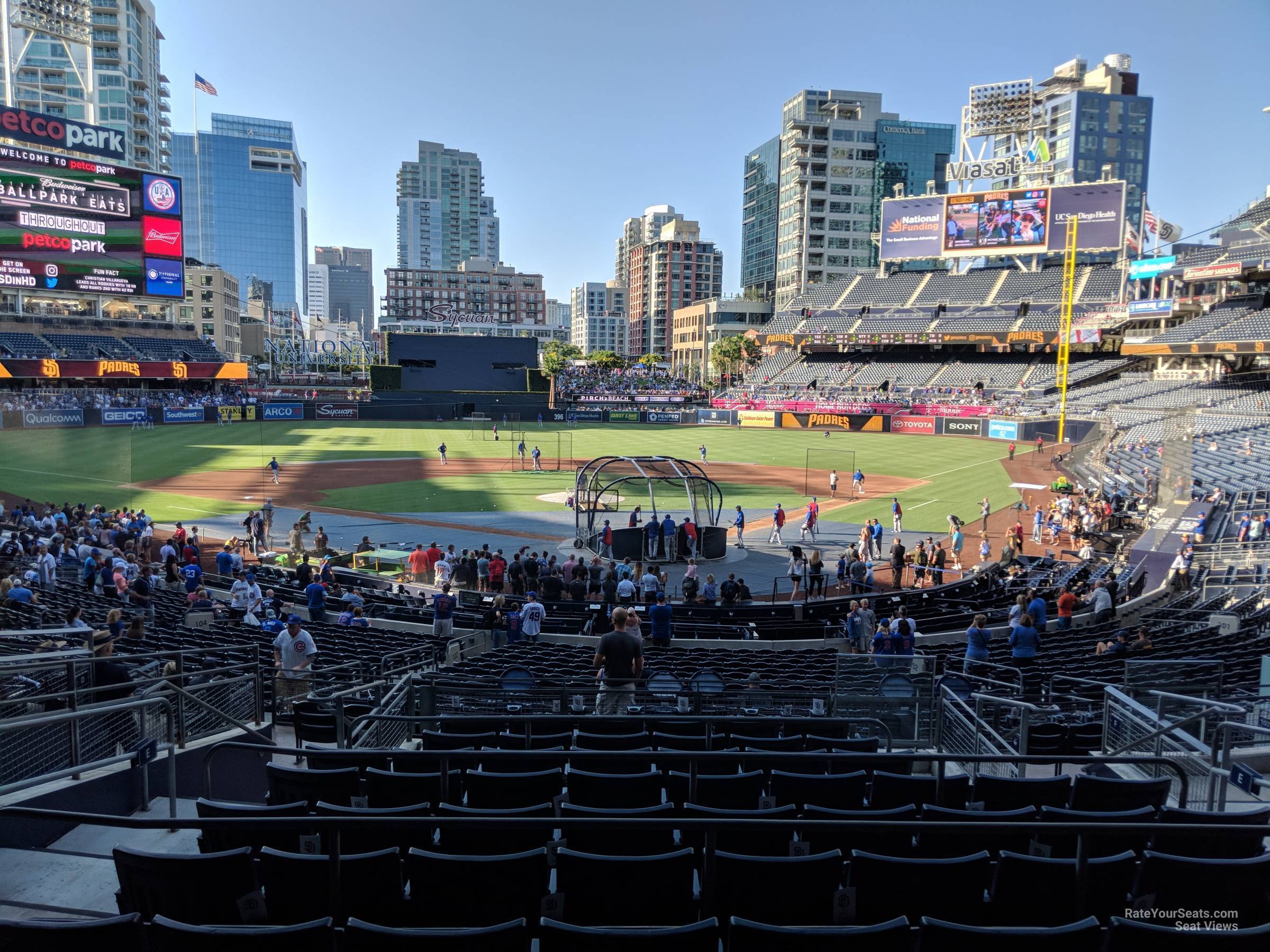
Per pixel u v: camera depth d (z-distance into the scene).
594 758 7.02
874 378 102.88
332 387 106.94
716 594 27.59
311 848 6.62
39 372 75.88
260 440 71.19
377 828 5.23
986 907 5.75
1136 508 40.72
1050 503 46.72
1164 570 30.72
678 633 22.52
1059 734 11.84
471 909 5.64
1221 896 5.57
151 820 5.32
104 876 6.96
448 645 18.94
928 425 85.50
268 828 5.27
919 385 97.94
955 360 102.38
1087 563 32.66
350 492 49.72
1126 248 94.94
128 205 74.81
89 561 24.58
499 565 28.58
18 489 43.44
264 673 14.46
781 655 19.03
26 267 70.06
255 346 157.75
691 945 4.73
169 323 97.88
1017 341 92.19
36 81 132.50
